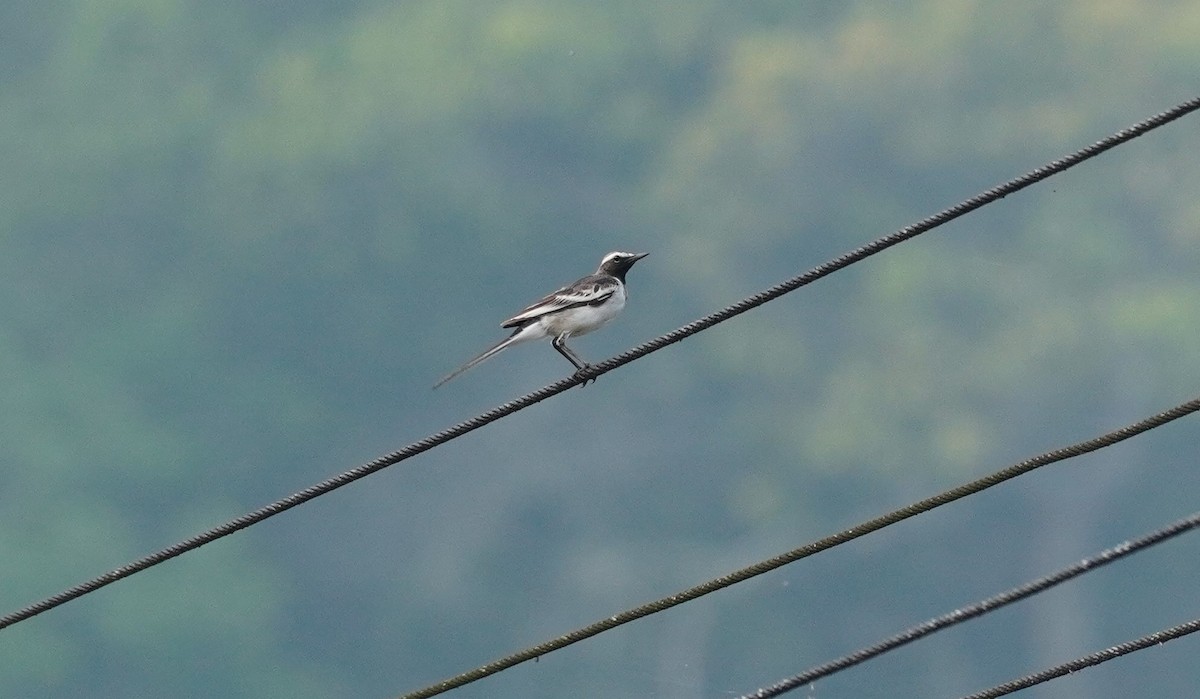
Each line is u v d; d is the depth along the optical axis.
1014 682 11.87
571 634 12.38
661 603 12.15
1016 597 11.55
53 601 13.15
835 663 11.97
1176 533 11.22
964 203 11.62
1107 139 11.30
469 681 12.63
